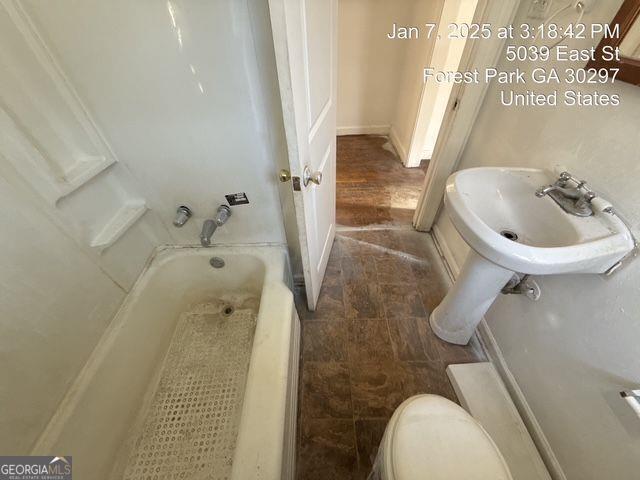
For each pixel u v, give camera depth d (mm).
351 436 1094
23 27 705
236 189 1144
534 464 1005
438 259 1814
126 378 1057
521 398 1129
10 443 730
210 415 1103
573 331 897
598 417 820
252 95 888
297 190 895
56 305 861
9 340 744
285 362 941
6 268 740
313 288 1342
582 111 836
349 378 1259
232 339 1332
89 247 969
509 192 1019
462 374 1242
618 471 766
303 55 747
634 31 667
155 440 1040
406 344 1385
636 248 711
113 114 913
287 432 913
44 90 798
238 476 716
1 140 714
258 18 743
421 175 2607
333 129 1348
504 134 1201
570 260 713
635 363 719
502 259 771
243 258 1334
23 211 771
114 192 1083
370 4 2402
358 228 2047
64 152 886
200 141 994
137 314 1138
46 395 821
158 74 835
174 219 1208
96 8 709
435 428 783
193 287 1417
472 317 1236
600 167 796
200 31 763
